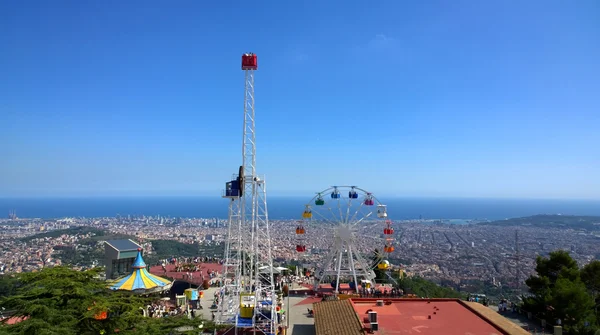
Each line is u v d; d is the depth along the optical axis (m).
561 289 44.16
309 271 79.38
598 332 37.88
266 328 43.16
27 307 24.17
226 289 56.59
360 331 32.31
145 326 27.00
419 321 35.19
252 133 52.47
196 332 28.28
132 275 56.66
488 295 90.50
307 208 63.62
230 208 51.84
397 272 82.25
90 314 25.00
